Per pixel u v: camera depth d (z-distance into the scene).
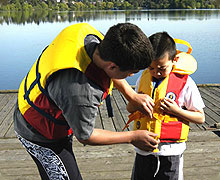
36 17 46.41
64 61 1.58
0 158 3.25
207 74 9.55
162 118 2.06
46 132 1.84
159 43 1.91
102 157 3.24
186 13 50.53
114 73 1.55
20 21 36.62
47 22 34.34
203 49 13.67
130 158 3.21
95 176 2.91
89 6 93.75
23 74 9.87
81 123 1.61
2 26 28.78
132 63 1.44
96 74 1.61
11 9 76.56
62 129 1.86
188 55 2.19
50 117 1.77
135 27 1.49
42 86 1.66
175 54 1.98
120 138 1.77
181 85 2.08
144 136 1.79
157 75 2.02
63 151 1.95
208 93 5.45
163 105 2.03
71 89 1.55
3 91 5.64
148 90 2.14
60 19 40.06
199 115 2.06
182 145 2.11
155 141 1.81
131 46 1.41
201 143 3.51
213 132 3.79
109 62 1.50
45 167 1.98
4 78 9.38
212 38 16.94
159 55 1.90
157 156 2.07
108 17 42.28
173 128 2.05
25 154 3.33
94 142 1.71
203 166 3.05
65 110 1.60
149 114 2.02
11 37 19.73
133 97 2.04
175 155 2.07
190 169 3.00
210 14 46.28
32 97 1.74
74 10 90.00
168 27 23.41
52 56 1.65
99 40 1.81
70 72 1.57
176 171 2.10
